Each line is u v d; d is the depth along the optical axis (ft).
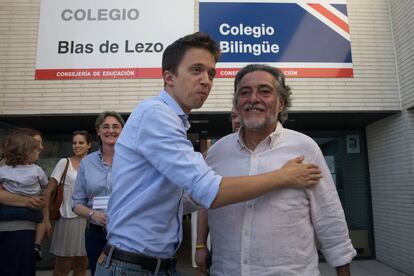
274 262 4.88
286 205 4.99
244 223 5.06
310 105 17.20
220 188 4.15
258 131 5.51
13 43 17.26
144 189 4.42
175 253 4.70
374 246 19.86
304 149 5.36
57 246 11.93
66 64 17.13
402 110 17.35
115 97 17.01
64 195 12.16
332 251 5.23
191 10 17.54
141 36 17.34
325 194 5.21
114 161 4.75
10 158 8.94
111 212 4.64
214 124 19.52
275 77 5.58
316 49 17.58
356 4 18.16
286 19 17.71
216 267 5.32
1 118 17.47
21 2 17.54
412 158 16.66
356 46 17.83
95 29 17.37
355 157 20.89
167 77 4.92
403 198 17.29
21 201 8.63
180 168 4.14
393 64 17.81
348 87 17.47
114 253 4.42
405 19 16.92
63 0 17.52
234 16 17.62
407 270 16.89
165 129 4.27
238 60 17.29
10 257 8.34
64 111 16.87
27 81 17.02
